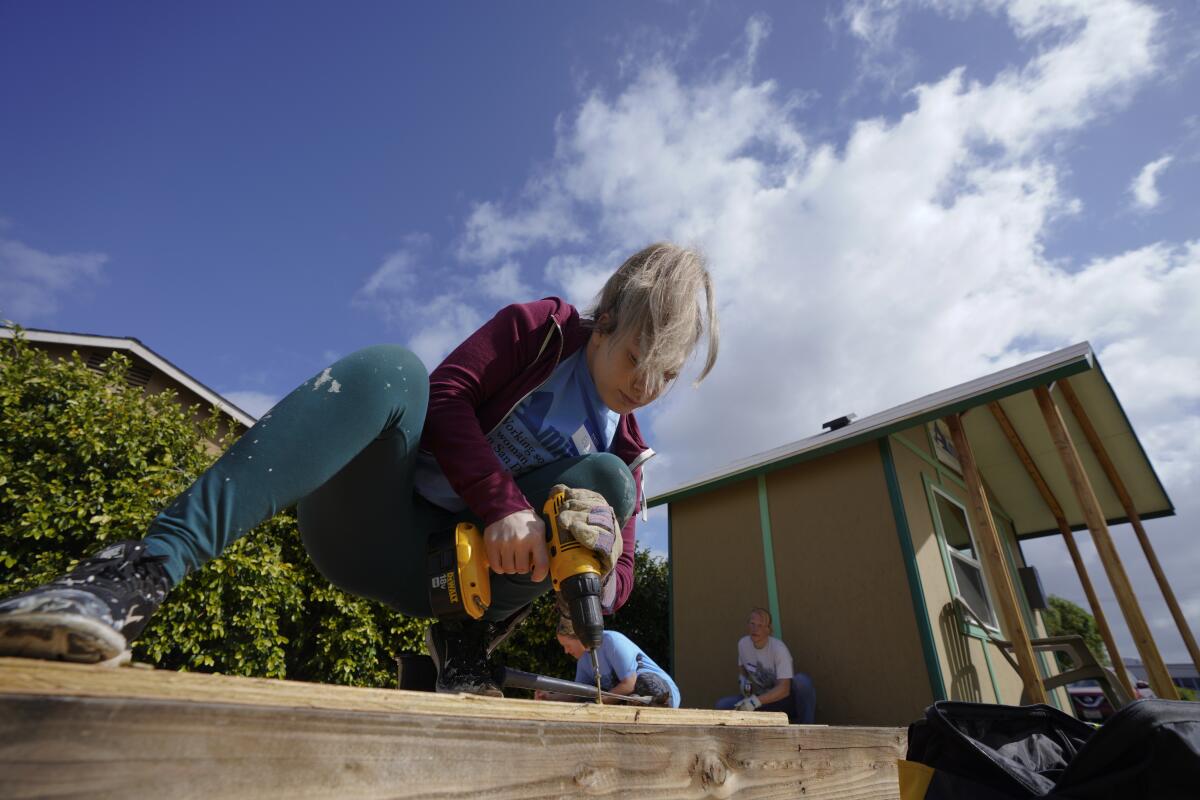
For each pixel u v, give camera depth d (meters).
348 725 0.47
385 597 1.20
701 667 5.81
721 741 0.89
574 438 1.26
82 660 0.45
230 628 4.50
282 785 0.42
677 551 6.43
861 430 5.33
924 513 5.42
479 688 1.11
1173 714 0.81
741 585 5.79
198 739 0.40
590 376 1.29
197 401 8.20
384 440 0.94
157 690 0.41
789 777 1.03
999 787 0.98
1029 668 3.98
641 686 3.02
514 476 1.21
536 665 6.26
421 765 0.51
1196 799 0.74
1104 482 7.14
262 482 0.73
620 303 1.25
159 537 0.65
